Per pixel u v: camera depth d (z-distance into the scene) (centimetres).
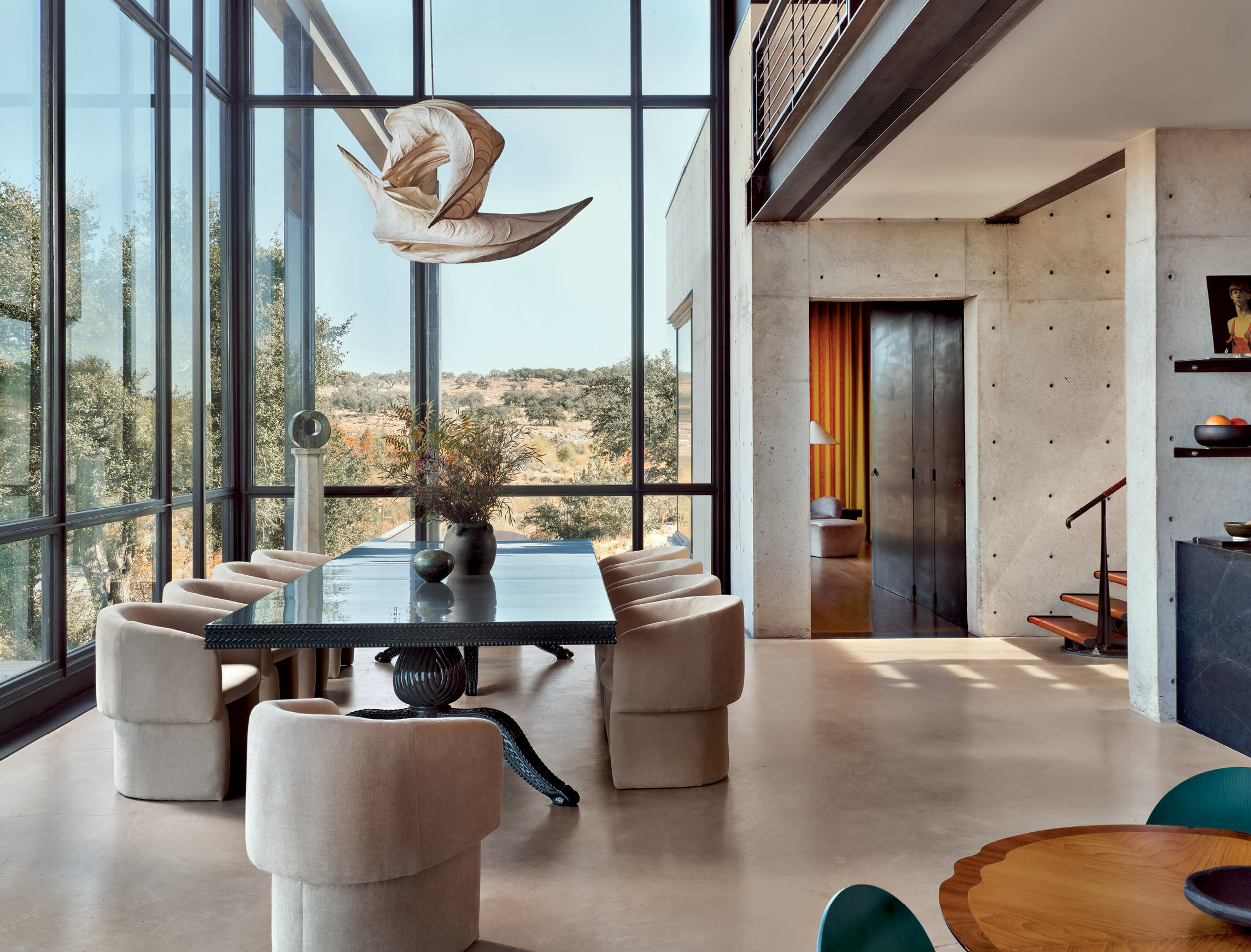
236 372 745
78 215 526
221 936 266
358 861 234
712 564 766
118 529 570
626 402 764
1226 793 197
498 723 388
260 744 241
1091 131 479
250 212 749
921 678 572
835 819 351
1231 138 471
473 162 428
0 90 453
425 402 755
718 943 262
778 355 689
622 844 329
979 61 390
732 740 449
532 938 265
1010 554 696
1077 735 455
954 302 732
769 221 685
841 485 1370
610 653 436
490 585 425
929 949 153
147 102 608
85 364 533
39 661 493
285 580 514
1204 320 471
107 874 305
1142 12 345
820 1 596
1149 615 482
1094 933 142
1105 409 694
